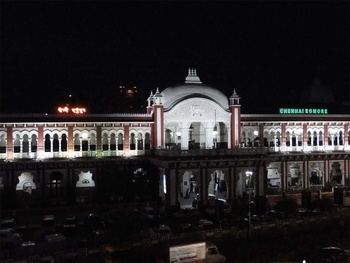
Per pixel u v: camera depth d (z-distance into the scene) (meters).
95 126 76.19
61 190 73.56
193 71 84.69
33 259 45.28
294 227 60.16
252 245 54.75
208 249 47.47
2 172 69.75
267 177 83.25
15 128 71.81
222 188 84.62
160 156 73.25
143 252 48.88
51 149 73.75
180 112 79.56
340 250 49.94
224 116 82.25
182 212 66.44
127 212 59.16
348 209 68.88
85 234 58.41
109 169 74.81
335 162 89.94
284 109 92.25
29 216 66.62
